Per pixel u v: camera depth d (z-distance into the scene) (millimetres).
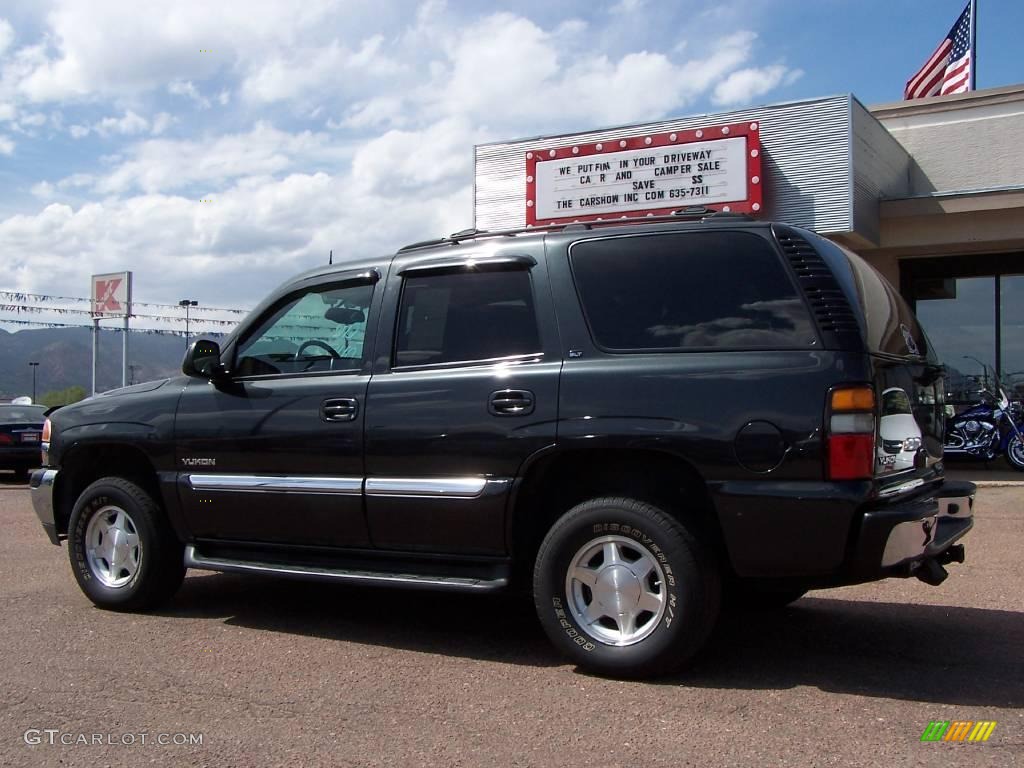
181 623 5477
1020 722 3768
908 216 12648
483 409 4539
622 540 4266
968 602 5887
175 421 5512
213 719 3889
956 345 14117
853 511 3875
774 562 4008
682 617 4121
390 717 3891
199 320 31609
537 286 4633
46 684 4352
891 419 4160
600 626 4379
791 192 11852
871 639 5027
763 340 4125
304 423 5043
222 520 5367
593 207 12891
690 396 4129
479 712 3932
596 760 3420
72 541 5875
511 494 4453
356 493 4848
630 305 4426
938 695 4098
